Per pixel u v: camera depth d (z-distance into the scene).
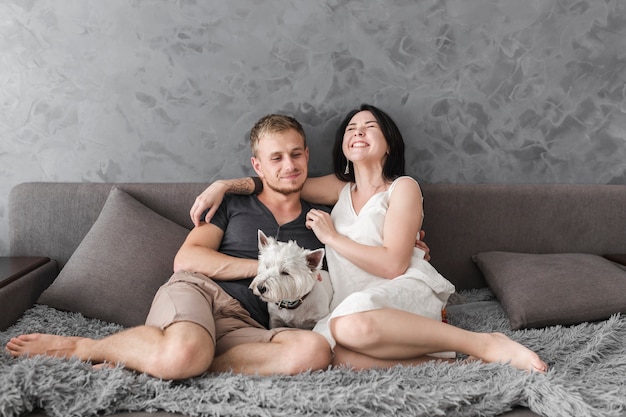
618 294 1.89
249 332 1.64
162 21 2.25
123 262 1.97
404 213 1.87
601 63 2.38
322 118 2.34
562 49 2.37
